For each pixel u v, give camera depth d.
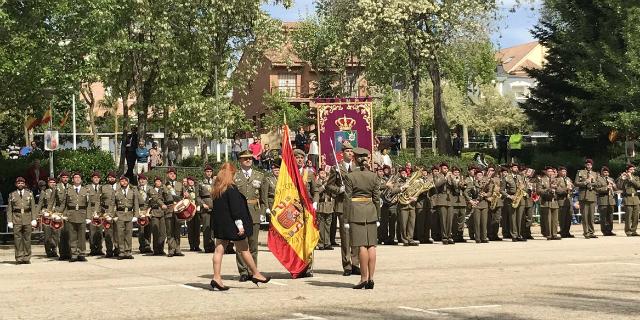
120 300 14.39
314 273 18.72
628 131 41.72
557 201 29.69
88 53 30.09
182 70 41.50
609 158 46.03
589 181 29.94
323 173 25.88
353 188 15.53
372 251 15.55
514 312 12.49
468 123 79.56
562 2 46.50
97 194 23.95
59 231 23.81
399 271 18.55
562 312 12.48
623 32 41.53
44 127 53.38
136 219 25.41
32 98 29.44
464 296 14.35
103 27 31.03
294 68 81.69
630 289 15.29
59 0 28.30
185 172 33.12
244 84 45.97
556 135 48.62
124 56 39.75
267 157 40.91
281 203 17.73
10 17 27.55
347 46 51.88
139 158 36.66
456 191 28.17
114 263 22.39
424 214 28.16
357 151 15.66
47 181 26.97
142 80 41.62
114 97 46.00
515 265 19.77
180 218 22.70
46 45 28.58
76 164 33.00
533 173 30.33
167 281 17.38
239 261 17.00
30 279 18.38
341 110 34.59
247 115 84.00
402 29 48.28
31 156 33.28
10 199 22.81
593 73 43.56
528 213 29.38
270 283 16.73
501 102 80.31
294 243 17.72
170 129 42.62
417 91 50.03
